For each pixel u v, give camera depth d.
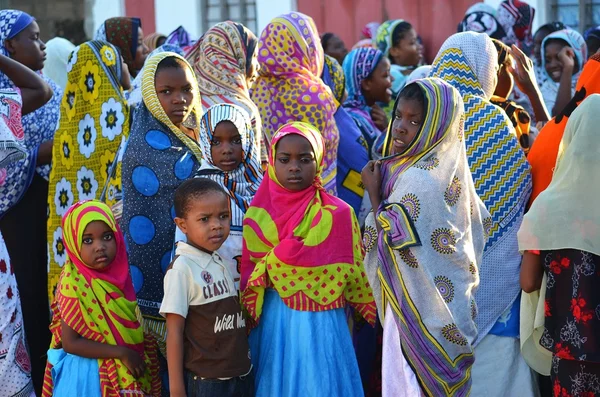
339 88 6.17
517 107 4.75
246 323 3.96
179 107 4.55
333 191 5.22
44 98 5.16
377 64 6.23
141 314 4.25
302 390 3.76
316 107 5.29
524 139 4.71
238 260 4.08
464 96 4.30
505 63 4.89
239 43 5.31
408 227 3.63
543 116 5.27
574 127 3.63
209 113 4.20
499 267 4.13
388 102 6.43
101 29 6.92
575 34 7.62
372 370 4.74
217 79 5.23
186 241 3.95
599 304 3.55
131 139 4.58
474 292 3.81
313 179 3.91
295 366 3.78
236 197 4.15
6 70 5.01
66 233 3.96
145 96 4.58
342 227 3.87
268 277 3.85
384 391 3.77
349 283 3.93
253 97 5.54
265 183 3.96
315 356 3.77
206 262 3.77
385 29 8.58
